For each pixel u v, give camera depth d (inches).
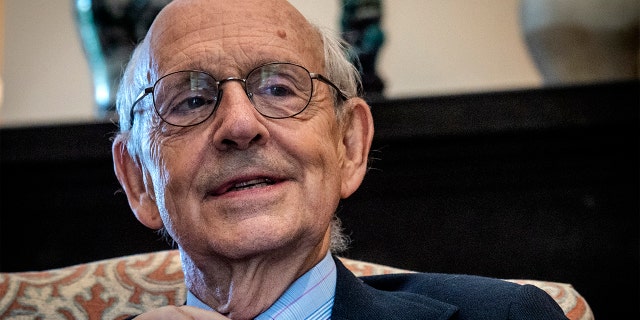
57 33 150.1
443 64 150.5
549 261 118.6
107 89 126.1
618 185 119.3
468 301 70.2
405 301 70.5
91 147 119.2
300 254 70.0
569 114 118.0
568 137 118.8
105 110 126.0
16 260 120.6
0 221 120.4
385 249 119.0
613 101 118.0
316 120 70.6
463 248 118.8
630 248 118.6
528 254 118.7
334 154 71.3
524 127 118.0
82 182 120.1
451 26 150.9
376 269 84.9
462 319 69.2
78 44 149.8
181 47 71.1
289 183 68.4
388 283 77.9
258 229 66.3
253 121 67.0
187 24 71.8
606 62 122.9
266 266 69.8
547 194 119.2
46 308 81.2
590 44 122.6
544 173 119.0
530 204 119.0
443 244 118.9
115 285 82.5
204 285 72.2
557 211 119.0
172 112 70.4
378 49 126.0
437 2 151.1
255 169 67.3
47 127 119.4
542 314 67.9
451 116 118.3
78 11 126.5
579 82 119.4
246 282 69.2
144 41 75.1
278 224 66.7
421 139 118.5
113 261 84.9
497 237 118.9
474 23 150.8
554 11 122.6
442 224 119.0
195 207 68.7
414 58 150.7
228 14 71.5
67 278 83.1
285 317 70.7
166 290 82.1
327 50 75.6
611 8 121.3
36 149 119.0
